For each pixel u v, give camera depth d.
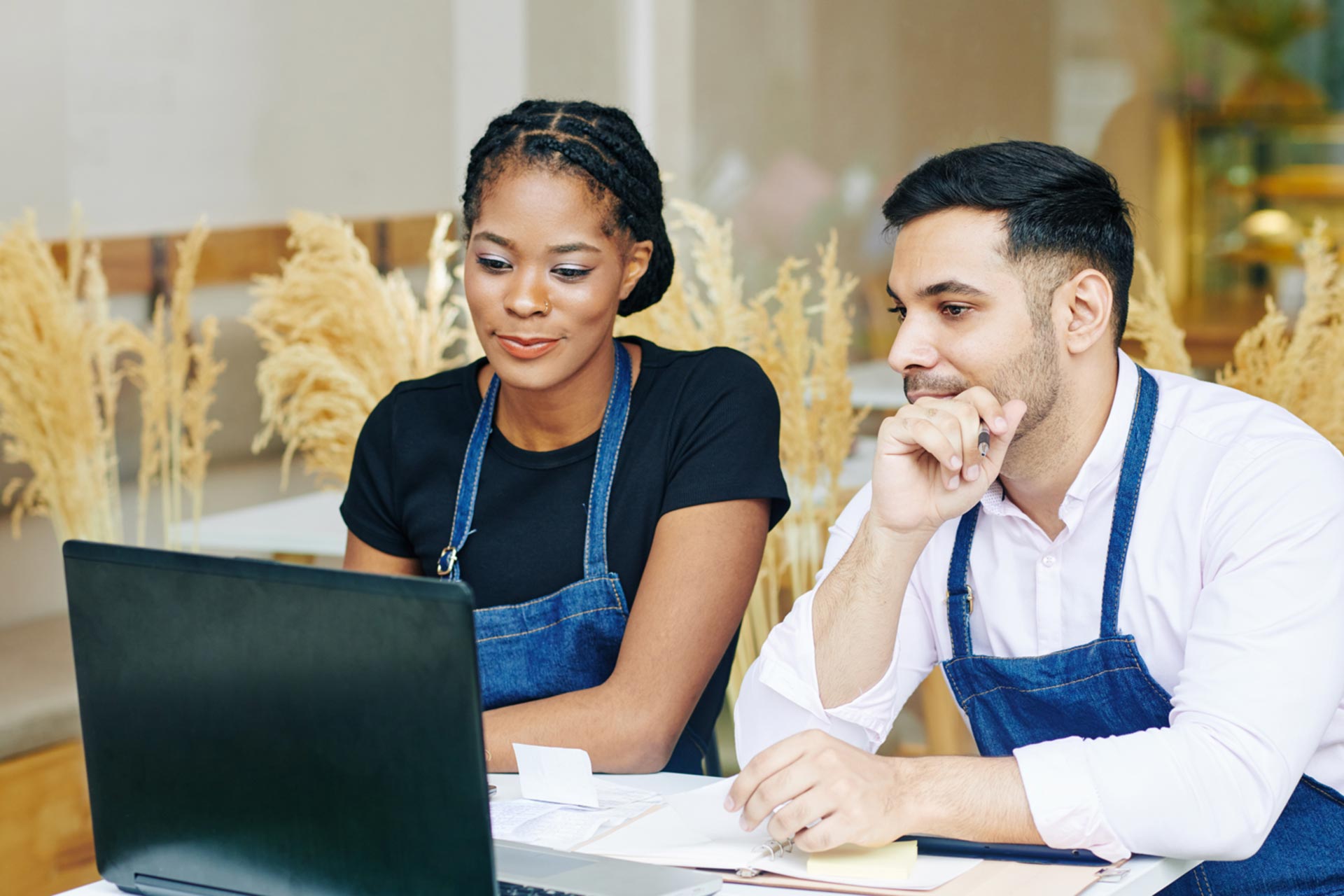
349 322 2.89
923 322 1.37
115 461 3.11
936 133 4.86
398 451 1.84
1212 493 1.37
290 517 2.90
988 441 1.36
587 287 1.66
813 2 4.60
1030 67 5.10
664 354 1.83
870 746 1.47
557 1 3.84
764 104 4.57
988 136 4.94
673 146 4.40
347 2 3.39
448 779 0.99
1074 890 1.14
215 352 3.16
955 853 1.22
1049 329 1.35
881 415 2.88
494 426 1.81
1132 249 1.40
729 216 4.47
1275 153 5.73
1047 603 1.48
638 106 4.28
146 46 3.21
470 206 1.70
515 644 1.74
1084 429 1.40
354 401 2.91
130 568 1.11
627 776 1.58
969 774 1.23
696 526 1.69
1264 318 2.40
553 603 1.73
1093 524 1.44
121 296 3.19
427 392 1.88
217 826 1.11
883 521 1.40
